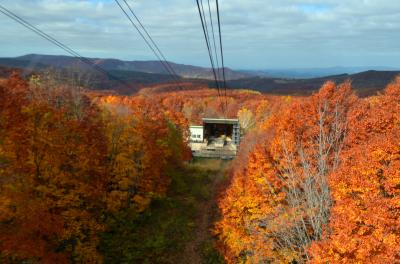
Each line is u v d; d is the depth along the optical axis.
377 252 15.02
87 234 30.14
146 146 38.31
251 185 28.36
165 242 35.81
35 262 22.02
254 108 113.06
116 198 35.84
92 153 28.67
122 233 35.84
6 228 20.36
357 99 40.97
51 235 23.45
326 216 18.77
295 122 36.12
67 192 27.08
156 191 42.69
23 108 23.78
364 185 18.22
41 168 24.64
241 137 77.75
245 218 26.56
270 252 21.67
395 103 34.41
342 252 15.16
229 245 29.31
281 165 26.52
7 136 21.72
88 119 32.53
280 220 21.36
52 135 25.05
